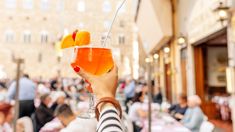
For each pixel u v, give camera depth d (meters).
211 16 5.07
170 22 8.67
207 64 7.79
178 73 8.14
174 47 8.66
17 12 24.14
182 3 7.48
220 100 7.12
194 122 3.58
